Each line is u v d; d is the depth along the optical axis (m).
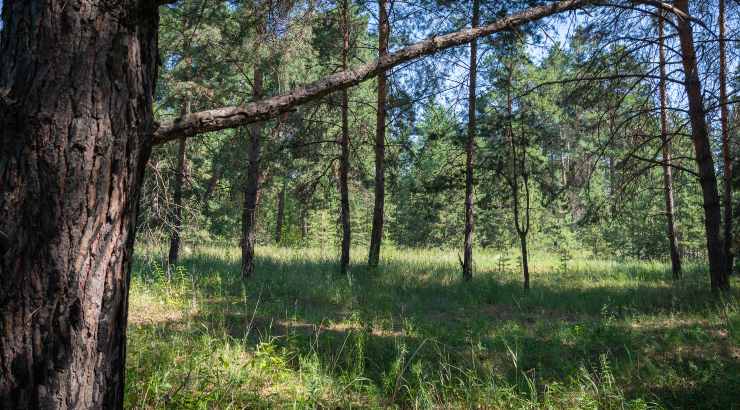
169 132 2.34
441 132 15.31
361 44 14.83
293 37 10.23
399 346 6.19
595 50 10.71
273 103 2.40
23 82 2.04
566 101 11.55
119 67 2.15
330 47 14.17
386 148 16.28
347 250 14.92
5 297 2.01
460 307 10.84
